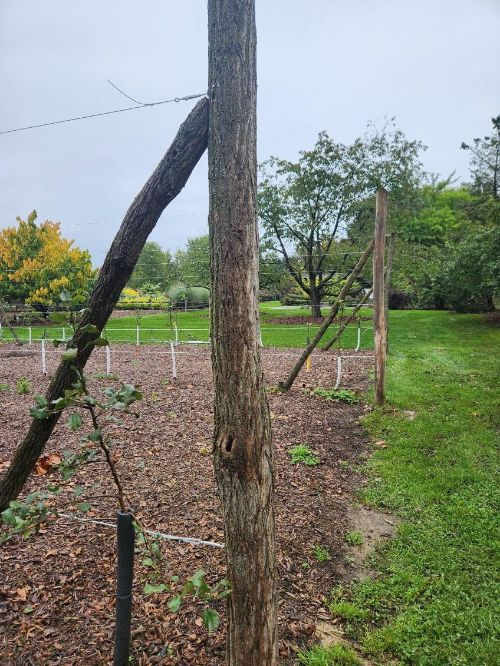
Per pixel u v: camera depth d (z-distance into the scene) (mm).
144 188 2174
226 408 1729
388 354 10398
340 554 3152
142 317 18922
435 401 6574
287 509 3660
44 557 2957
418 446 4957
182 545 3121
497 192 23266
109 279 2242
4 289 18141
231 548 1771
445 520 3510
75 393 1585
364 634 2459
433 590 2750
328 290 18812
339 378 7414
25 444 2352
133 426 5516
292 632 2449
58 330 16672
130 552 1833
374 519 3607
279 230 18125
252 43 1753
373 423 5738
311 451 4836
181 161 2088
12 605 2545
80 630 2387
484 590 2730
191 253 22297
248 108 1734
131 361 10414
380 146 17672
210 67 1754
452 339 12688
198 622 2451
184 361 10375
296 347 12344
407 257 18016
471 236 15414
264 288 20031
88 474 4188
